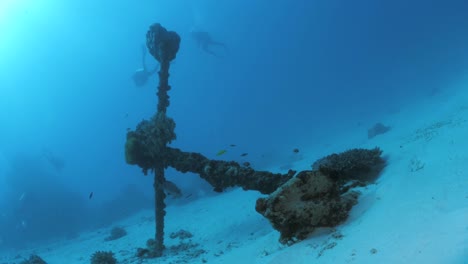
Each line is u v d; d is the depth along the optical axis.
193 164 9.92
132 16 91.00
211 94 119.12
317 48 111.69
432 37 63.66
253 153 41.34
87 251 14.31
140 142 10.38
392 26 93.56
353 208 5.89
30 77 79.44
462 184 4.44
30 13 71.75
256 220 10.88
